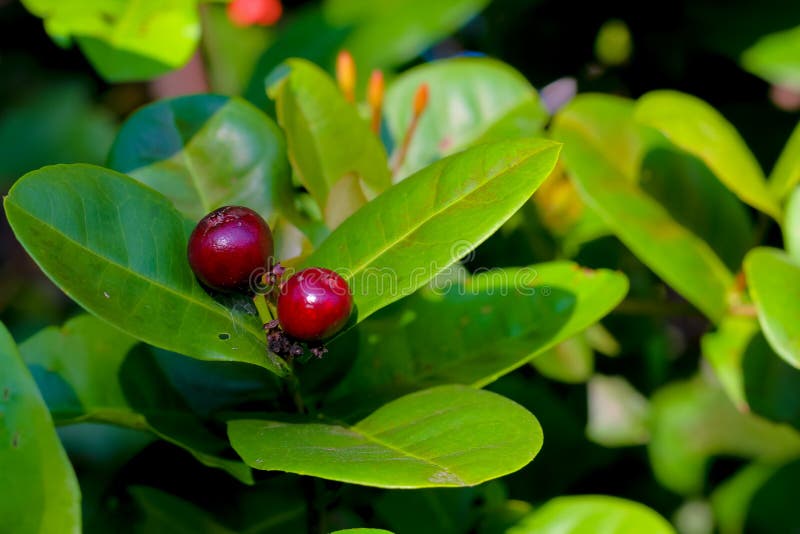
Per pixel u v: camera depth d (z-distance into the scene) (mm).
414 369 281
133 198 253
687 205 324
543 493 362
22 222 240
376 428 252
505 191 249
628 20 393
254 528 296
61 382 271
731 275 318
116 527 291
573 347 359
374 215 256
